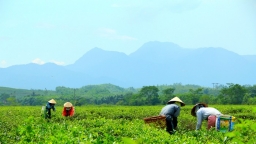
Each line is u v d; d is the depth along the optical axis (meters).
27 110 55.50
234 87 127.81
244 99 125.69
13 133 18.95
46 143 12.75
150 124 21.42
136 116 45.03
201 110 20.66
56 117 35.62
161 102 151.00
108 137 11.70
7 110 55.88
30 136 14.74
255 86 161.62
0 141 16.73
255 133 11.76
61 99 188.00
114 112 49.81
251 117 42.66
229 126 19.25
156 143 13.95
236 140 7.92
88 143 11.80
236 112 55.19
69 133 15.32
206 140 15.05
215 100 132.50
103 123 23.47
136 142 6.14
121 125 20.28
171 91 156.12
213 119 19.88
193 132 17.11
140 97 154.12
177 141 14.21
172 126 21.61
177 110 22.12
